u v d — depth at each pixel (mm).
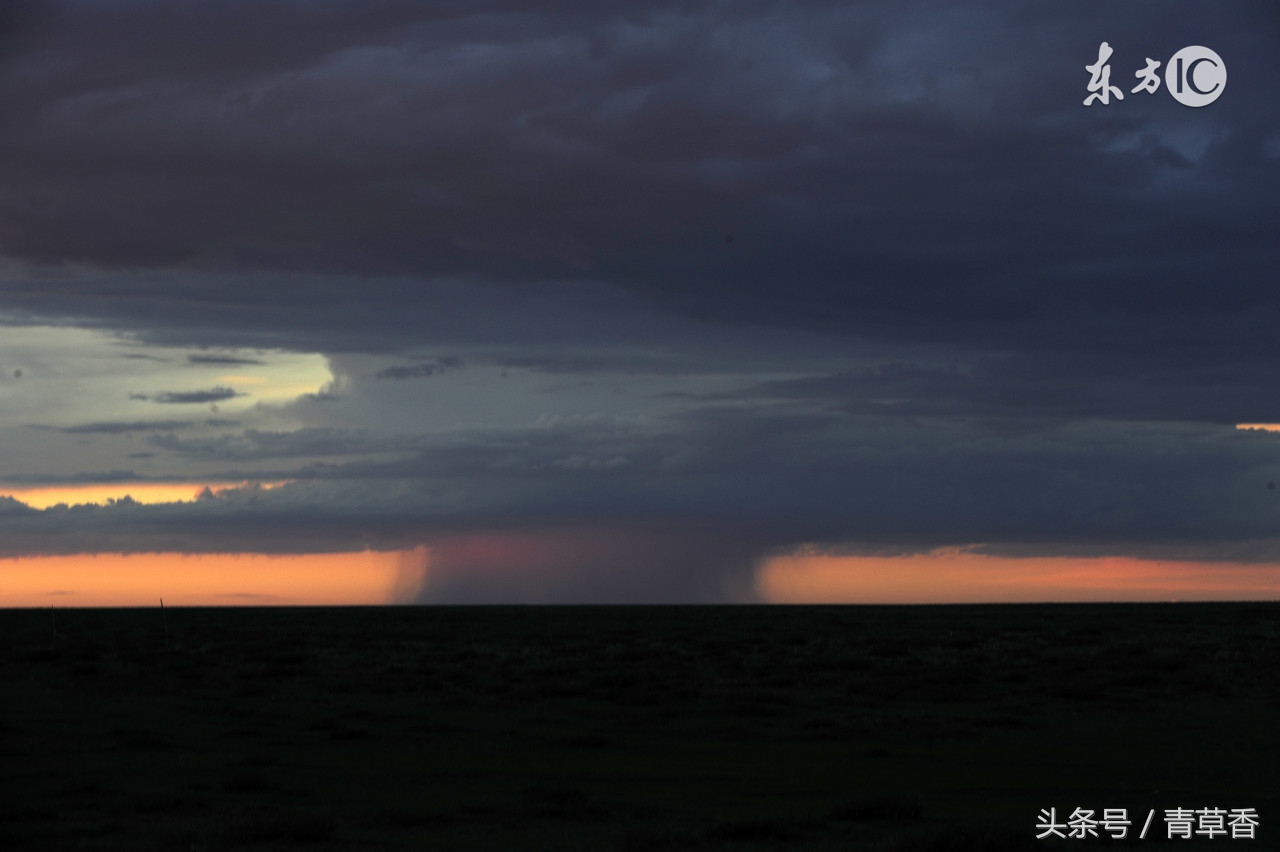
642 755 34000
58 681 51281
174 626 78250
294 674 54781
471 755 33719
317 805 24641
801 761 32938
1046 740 37688
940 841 19359
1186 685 52031
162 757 32125
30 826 21203
